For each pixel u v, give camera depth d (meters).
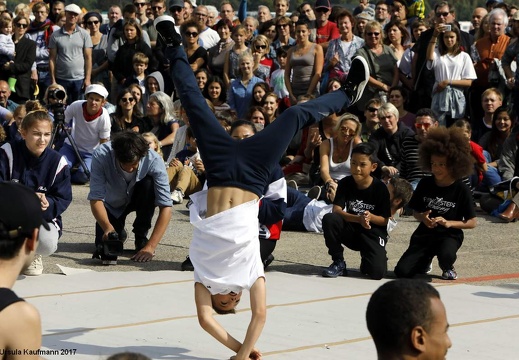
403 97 16.38
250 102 18.05
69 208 14.70
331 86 17.64
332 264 10.59
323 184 13.80
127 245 12.02
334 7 21.22
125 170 11.02
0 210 4.33
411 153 14.73
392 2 20.72
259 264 7.09
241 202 7.05
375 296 4.18
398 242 12.65
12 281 4.39
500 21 17.66
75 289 9.61
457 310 9.10
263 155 7.14
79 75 20.98
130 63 19.70
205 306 7.09
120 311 8.81
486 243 12.63
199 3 27.59
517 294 9.82
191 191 15.29
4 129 16.12
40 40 21.44
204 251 7.04
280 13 21.98
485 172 14.82
